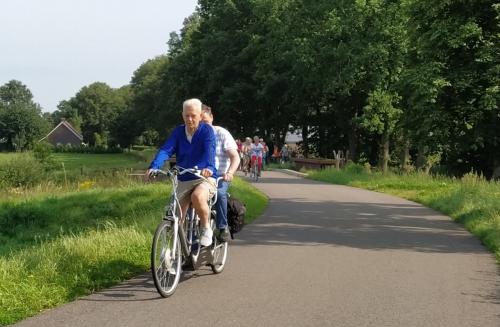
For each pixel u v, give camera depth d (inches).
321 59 1553.9
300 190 853.2
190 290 260.1
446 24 933.8
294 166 1694.1
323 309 232.1
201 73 2285.9
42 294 237.1
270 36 1935.3
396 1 1414.9
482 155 1125.7
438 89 940.6
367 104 1658.5
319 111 2021.4
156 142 4869.6
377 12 1444.4
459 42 911.0
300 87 1814.7
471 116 970.1
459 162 1190.3
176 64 2464.3
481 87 941.8
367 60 1428.4
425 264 326.3
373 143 1961.1
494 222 447.5
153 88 3784.5
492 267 320.2
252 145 1094.4
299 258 338.3
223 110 2192.4
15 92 7298.2
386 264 324.2
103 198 759.1
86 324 209.8
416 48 1022.4
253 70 2143.2
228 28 2251.5
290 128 2298.2
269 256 343.6
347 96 1694.1
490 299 250.8
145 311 226.4
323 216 545.6
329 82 1534.2
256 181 1063.6
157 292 255.3
